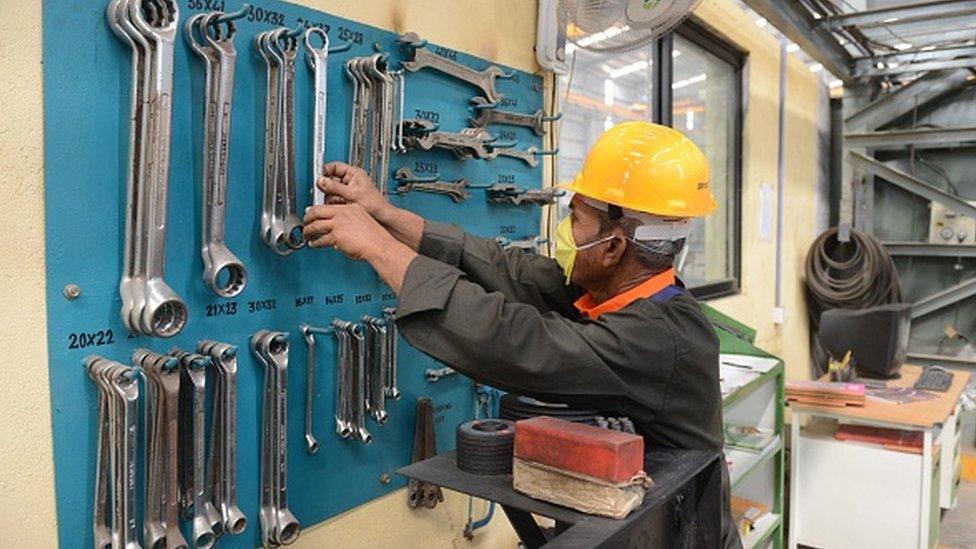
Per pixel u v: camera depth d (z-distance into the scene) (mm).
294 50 1166
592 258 1243
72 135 920
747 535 2334
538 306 1444
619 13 1516
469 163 1601
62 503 932
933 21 3467
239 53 1109
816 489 3000
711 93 3373
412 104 1438
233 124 1106
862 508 2910
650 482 905
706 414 1172
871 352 3430
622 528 837
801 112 4324
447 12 1532
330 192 1216
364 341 1348
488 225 1669
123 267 976
